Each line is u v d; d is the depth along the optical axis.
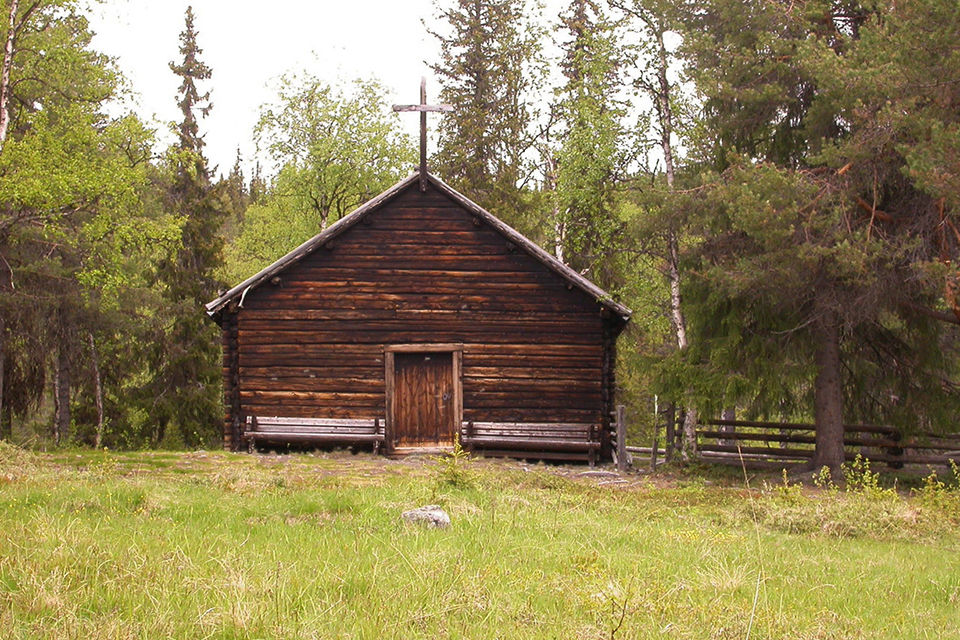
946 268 16.59
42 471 14.84
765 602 8.21
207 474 16.11
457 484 15.57
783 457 23.64
